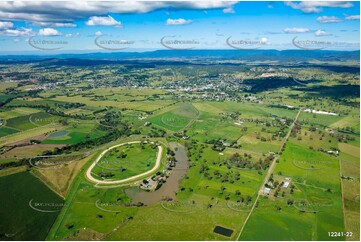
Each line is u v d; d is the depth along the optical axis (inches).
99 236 7244.1
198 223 7637.8
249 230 7357.3
